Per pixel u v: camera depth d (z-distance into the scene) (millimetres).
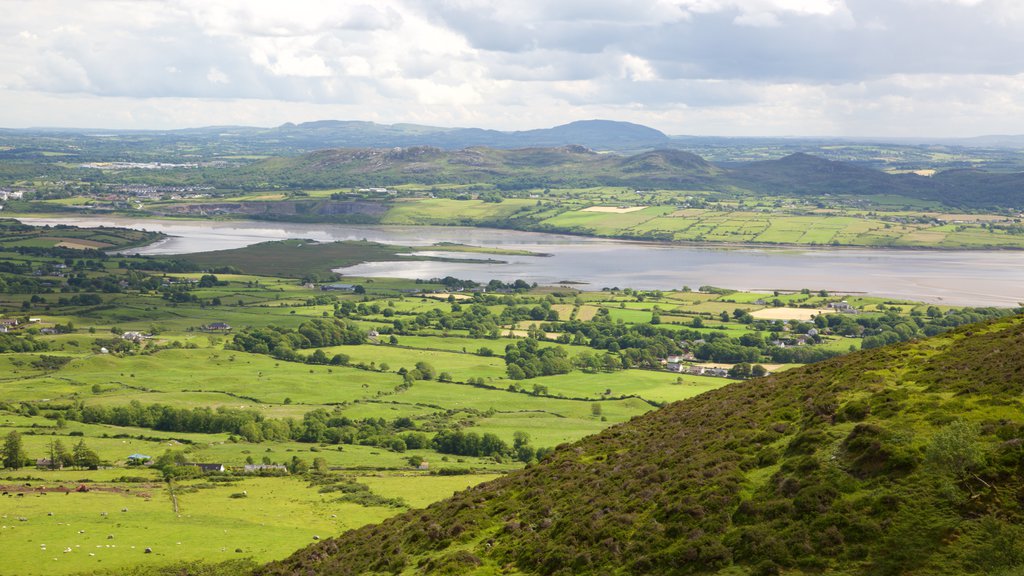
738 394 96125
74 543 108875
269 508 130250
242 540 111500
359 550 85375
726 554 55969
